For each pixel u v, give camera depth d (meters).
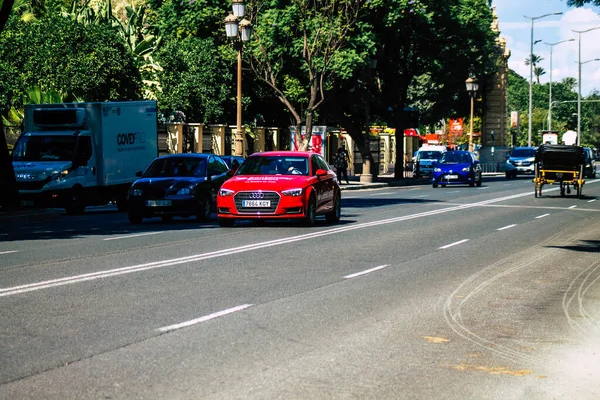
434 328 9.67
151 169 26.03
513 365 8.05
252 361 7.86
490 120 90.00
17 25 45.12
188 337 8.85
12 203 27.25
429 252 17.34
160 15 55.72
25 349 8.20
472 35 59.12
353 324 9.76
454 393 6.98
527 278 14.09
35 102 40.81
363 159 55.75
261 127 55.78
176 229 21.98
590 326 10.14
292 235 20.17
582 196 39.50
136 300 10.98
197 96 52.53
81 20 48.56
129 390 6.81
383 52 58.38
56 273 13.34
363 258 16.03
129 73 44.84
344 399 6.69
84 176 30.45
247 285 12.45
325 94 54.56
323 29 46.84
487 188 49.88
